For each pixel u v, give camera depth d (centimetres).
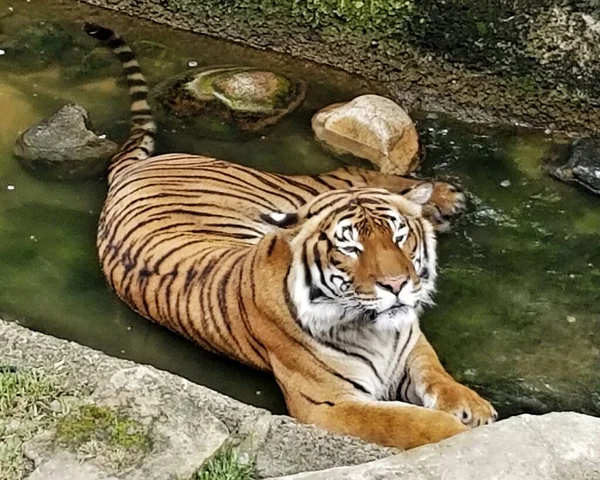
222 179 456
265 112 539
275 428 324
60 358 346
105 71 578
